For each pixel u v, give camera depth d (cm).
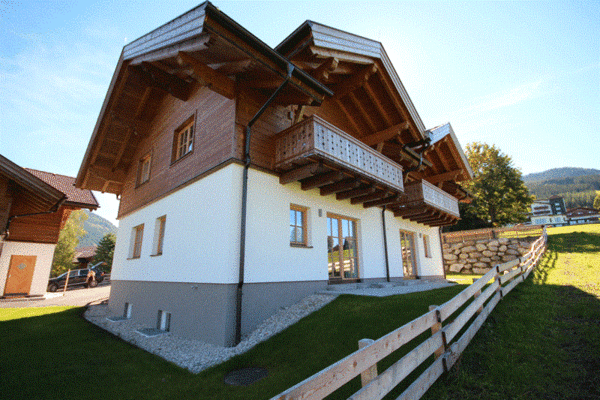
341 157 655
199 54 566
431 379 300
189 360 482
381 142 959
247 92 669
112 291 1093
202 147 714
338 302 606
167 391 369
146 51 660
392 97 861
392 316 491
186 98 840
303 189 731
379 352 231
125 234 1077
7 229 1022
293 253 680
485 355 376
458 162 1229
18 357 514
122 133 1049
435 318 334
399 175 874
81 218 3653
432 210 1084
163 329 727
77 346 584
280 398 145
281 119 738
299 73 570
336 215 845
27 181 925
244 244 578
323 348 432
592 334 421
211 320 561
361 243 897
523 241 1709
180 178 776
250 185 625
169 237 773
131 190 1106
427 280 1182
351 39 685
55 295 1490
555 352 380
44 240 1408
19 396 367
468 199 1475
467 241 1891
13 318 861
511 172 2609
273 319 590
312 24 596
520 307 559
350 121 995
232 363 433
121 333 706
